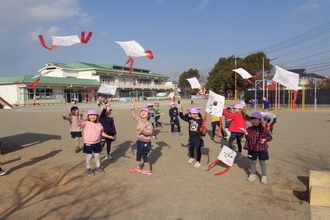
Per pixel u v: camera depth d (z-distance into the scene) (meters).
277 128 12.23
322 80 42.91
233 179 5.05
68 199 4.08
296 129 11.84
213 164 5.83
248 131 4.94
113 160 6.46
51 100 45.00
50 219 3.43
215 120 9.25
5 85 41.47
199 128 5.74
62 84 45.19
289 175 5.30
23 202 3.97
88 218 3.47
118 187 4.61
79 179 5.04
